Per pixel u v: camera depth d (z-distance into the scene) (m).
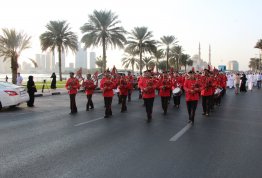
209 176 5.64
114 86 13.52
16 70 38.78
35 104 19.11
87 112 15.07
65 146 7.98
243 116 13.81
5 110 16.08
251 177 5.60
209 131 10.12
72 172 5.90
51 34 51.31
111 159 6.76
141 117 13.35
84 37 46.59
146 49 57.69
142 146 7.96
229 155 7.10
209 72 15.19
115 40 47.16
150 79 12.27
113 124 11.46
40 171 5.97
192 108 11.87
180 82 20.55
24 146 8.01
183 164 6.38
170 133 9.73
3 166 6.30
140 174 5.76
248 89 37.03
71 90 14.73
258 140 8.76
